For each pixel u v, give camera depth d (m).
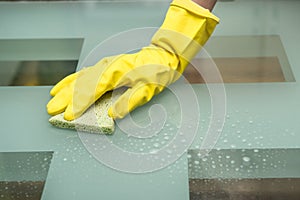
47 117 1.03
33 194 0.86
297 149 0.93
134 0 1.45
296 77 1.13
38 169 0.91
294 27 1.31
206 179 0.88
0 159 0.93
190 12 1.10
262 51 1.22
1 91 1.12
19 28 1.35
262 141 0.95
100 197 0.83
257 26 1.32
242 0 1.44
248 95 1.07
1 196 0.86
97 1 1.46
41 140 0.97
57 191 0.84
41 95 1.10
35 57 1.25
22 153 0.94
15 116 1.04
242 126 0.98
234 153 0.92
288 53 1.21
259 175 0.88
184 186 0.85
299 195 0.84
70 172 0.88
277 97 1.07
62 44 1.29
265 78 1.13
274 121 1.00
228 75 1.14
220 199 0.84
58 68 1.22
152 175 0.87
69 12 1.42
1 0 1.48
